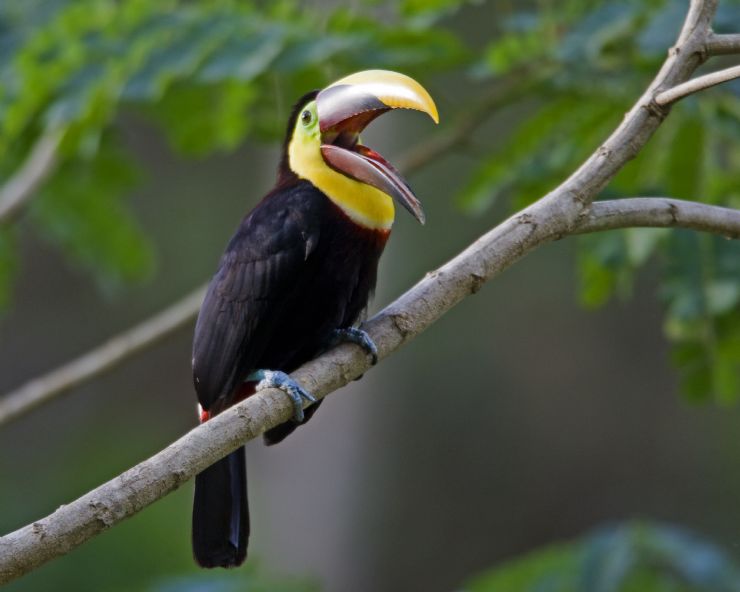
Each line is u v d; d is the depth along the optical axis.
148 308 22.38
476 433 23.08
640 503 23.19
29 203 12.05
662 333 23.16
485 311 23.12
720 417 23.27
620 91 10.23
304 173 8.07
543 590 10.07
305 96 8.32
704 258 9.57
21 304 22.66
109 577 17.42
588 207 7.00
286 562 18.05
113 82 9.78
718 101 9.66
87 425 23.72
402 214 17.95
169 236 22.00
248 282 7.95
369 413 18.09
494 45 10.77
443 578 22.41
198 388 8.09
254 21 9.97
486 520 22.97
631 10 9.96
